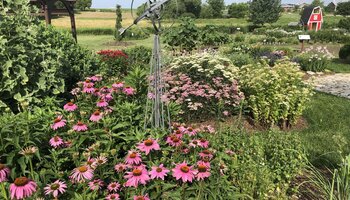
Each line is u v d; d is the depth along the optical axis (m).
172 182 2.46
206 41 13.93
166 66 6.76
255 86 5.88
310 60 12.41
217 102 5.91
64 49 6.20
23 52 4.08
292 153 3.38
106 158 2.49
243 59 10.15
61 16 64.56
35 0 13.25
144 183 2.15
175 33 10.94
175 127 3.24
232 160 3.02
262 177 2.94
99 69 6.89
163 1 3.11
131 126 3.16
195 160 2.57
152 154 2.61
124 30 3.29
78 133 2.75
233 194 2.60
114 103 3.70
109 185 2.35
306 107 6.45
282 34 31.53
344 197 2.88
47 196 2.15
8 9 4.58
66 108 3.09
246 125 5.86
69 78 5.43
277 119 5.85
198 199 2.30
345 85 10.31
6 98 3.98
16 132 2.62
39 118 2.89
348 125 6.06
